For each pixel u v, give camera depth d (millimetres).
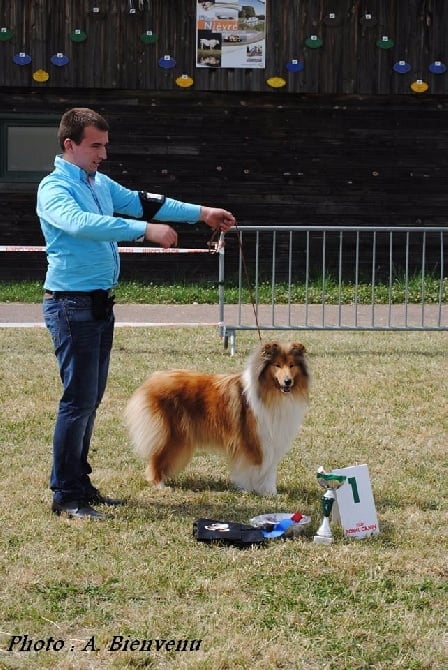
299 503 5797
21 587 4402
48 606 4188
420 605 4281
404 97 16281
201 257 16594
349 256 16734
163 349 10562
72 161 5230
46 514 5457
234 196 16406
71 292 5203
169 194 16297
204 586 4414
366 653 3795
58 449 5387
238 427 5883
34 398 8375
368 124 16328
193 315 13117
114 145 16125
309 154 16359
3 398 8352
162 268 16609
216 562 4723
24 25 15406
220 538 5039
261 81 15781
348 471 5223
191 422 6020
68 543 4992
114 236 4930
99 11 15445
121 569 4633
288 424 5840
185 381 6086
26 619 4074
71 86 15617
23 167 16516
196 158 16266
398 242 16688
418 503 5824
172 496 5895
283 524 5211
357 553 4863
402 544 5059
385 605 4266
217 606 4207
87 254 5176
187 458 6113
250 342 11094
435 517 5527
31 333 11531
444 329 10891
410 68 15852
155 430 6012
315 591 4395
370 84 15859
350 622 4062
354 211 16562
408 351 10664
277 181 16406
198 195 16359
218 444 6008
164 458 6062
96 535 5121
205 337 11398
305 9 15633
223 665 3676
